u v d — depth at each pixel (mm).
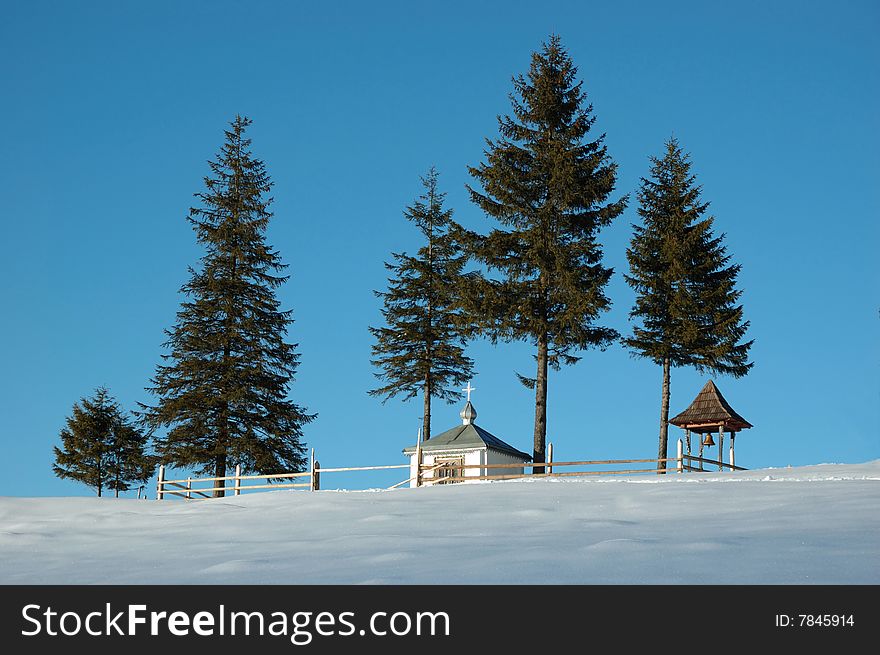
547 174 42406
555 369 41406
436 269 53875
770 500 19953
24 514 25828
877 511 17297
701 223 46469
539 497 22844
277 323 49906
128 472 61000
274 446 46750
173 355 48188
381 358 52188
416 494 25625
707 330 44438
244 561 14984
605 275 41031
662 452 42906
